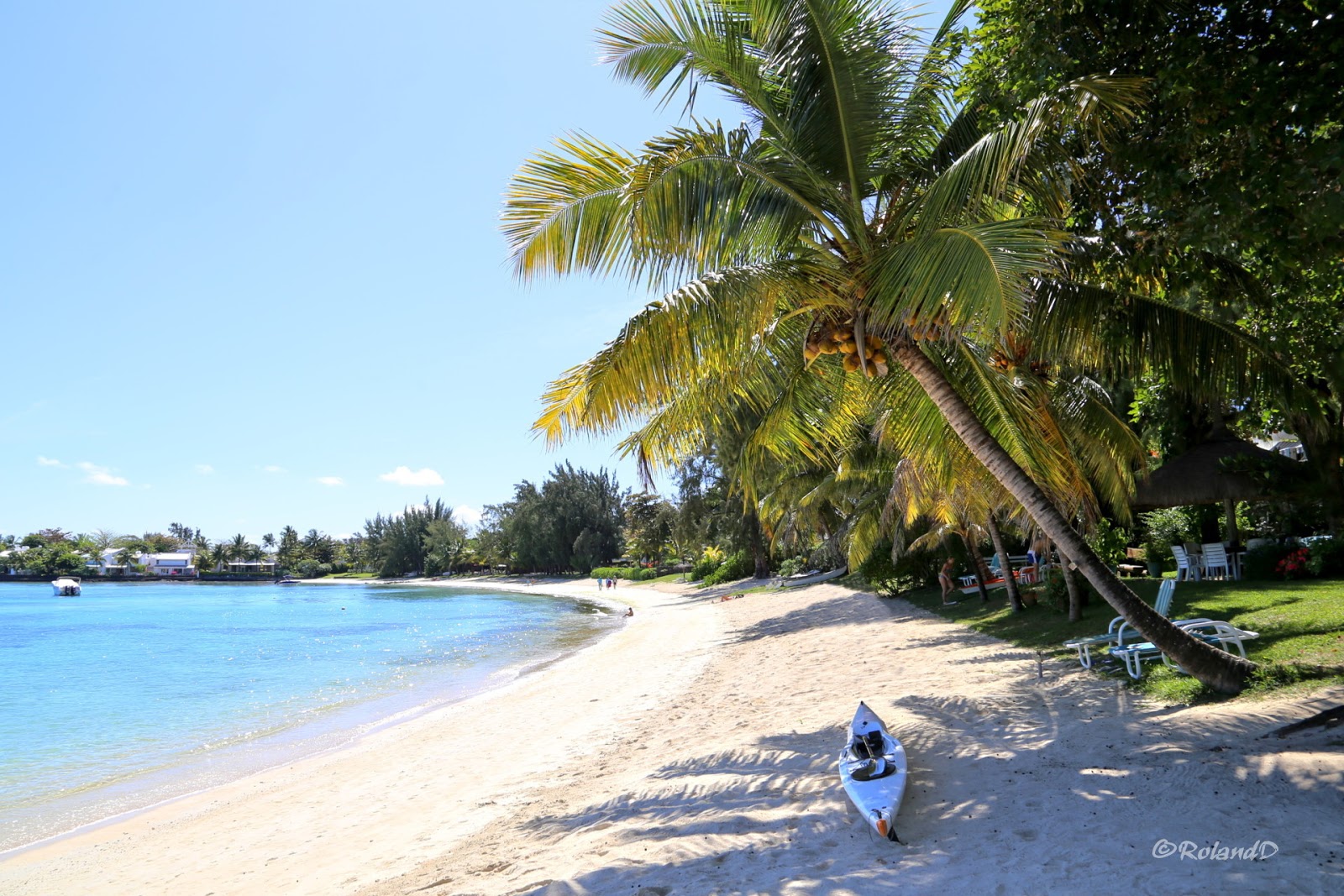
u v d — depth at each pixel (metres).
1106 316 8.73
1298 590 11.99
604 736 12.64
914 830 5.72
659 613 43.19
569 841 7.09
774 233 8.39
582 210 8.11
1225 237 6.36
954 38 8.47
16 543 184.75
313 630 49.19
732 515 48.94
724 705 13.38
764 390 10.52
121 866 9.25
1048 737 7.41
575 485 102.31
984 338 8.75
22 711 21.75
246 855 9.03
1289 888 3.89
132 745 17.25
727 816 6.82
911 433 10.44
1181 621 8.85
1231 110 6.14
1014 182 7.39
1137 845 4.71
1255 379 8.49
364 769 13.04
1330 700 6.48
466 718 17.00
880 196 8.75
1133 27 6.78
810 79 7.91
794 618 27.33
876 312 7.64
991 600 20.58
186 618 64.12
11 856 10.19
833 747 8.63
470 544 141.50
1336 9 5.52
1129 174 7.36
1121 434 12.03
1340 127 5.98
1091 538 15.82
